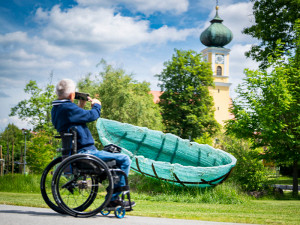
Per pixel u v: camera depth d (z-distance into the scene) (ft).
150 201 27.89
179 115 118.62
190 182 32.81
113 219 8.80
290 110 43.96
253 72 45.83
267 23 71.20
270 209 21.13
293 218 14.33
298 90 46.06
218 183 33.47
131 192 33.17
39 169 72.28
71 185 9.23
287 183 80.23
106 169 9.13
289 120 45.16
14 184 33.91
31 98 93.97
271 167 46.78
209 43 230.68
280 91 43.09
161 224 7.91
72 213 8.91
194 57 126.11
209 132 121.29
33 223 6.94
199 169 32.12
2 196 24.41
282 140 43.78
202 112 121.90
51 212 9.82
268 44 70.90
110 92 80.79
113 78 81.41
